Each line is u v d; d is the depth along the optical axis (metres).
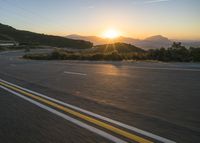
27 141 4.92
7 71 20.95
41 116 6.69
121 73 16.25
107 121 6.04
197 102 7.82
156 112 6.79
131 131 5.26
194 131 5.20
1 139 5.06
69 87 11.70
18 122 6.21
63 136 5.12
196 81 11.70
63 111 7.15
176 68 17.48
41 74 17.84
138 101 8.23
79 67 22.44
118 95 9.38
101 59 36.97
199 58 27.80
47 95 9.77
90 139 4.89
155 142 4.62
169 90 9.87
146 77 13.77
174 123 5.77
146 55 33.38
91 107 7.59
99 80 13.65
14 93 10.34
